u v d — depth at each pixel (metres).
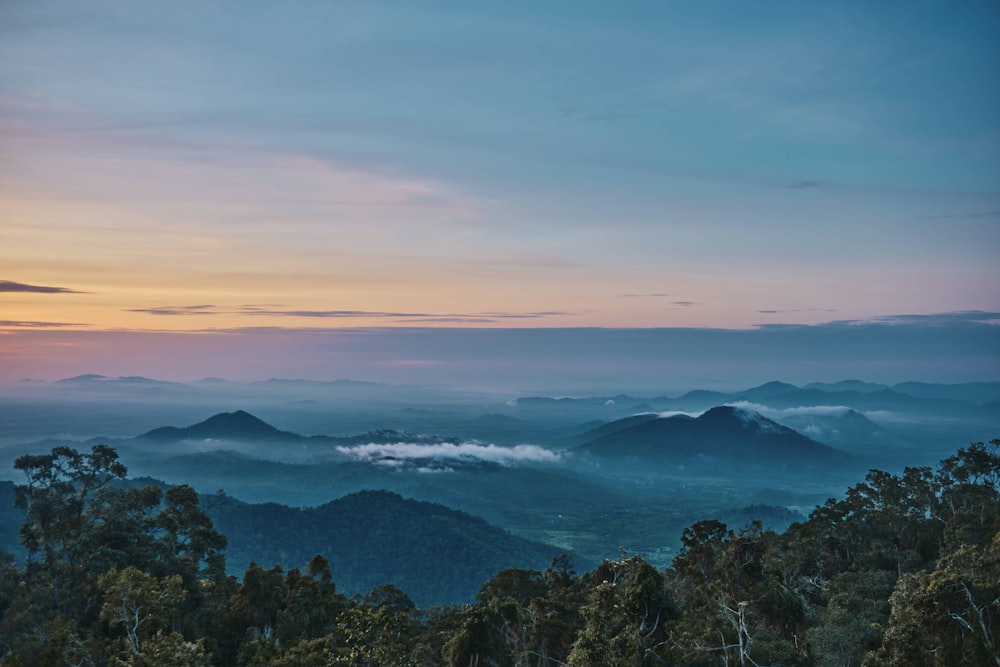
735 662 41.16
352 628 33.94
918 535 77.00
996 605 36.97
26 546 62.59
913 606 39.84
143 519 64.50
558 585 71.44
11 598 55.03
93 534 60.09
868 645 44.28
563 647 46.59
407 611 75.25
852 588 59.00
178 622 55.31
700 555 58.97
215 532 69.75
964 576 39.31
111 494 65.06
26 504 62.41
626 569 61.84
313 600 59.34
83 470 66.06
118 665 35.69
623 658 40.88
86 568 58.62
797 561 69.56
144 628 42.72
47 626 48.91
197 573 67.25
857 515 81.56
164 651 34.38
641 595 42.78
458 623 59.19
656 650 41.53
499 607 50.53
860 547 76.56
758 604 46.75
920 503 81.94
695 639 43.38
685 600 55.53
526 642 48.19
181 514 68.12
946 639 37.47
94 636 49.69
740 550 50.31
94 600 56.19
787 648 41.91
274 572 61.50
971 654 36.09
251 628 57.28
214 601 63.69
